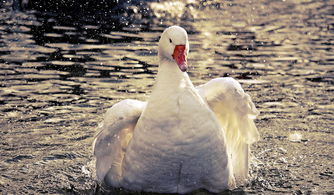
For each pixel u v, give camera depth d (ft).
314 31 68.03
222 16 77.05
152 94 26.40
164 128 25.75
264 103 43.14
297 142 35.91
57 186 29.81
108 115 27.27
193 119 25.75
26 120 38.86
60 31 65.21
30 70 50.31
